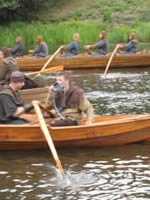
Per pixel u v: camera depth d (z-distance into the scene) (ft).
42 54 83.05
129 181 31.83
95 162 35.27
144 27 127.95
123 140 38.68
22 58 81.66
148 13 145.28
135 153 37.04
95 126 37.29
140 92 60.95
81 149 38.01
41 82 71.20
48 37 117.80
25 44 117.60
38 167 34.45
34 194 29.84
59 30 120.47
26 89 47.96
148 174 32.99
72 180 32.01
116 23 140.97
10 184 31.40
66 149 38.01
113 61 83.25
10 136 36.70
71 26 128.57
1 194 29.86
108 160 35.65
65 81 37.83
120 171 33.55
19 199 29.17
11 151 37.88
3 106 37.04
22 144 37.29
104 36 84.38
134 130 38.40
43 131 35.09
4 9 144.25
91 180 31.99
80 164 34.88
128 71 80.94
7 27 134.31
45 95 48.01
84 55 83.25
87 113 37.76
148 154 36.83
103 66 83.30
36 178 32.37
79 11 149.59
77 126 36.99
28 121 38.60
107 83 68.69
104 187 30.91
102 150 37.83
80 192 30.17
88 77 74.90
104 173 33.22
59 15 149.28
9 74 47.01
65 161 35.53
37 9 152.87
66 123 37.65
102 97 58.08
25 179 32.22
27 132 36.65
